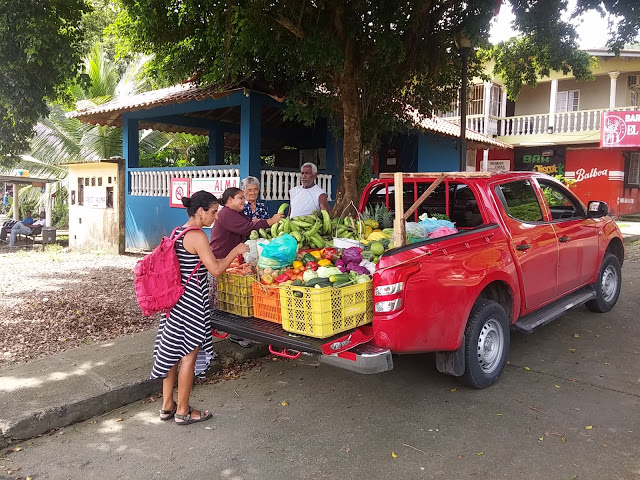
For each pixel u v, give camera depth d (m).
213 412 4.02
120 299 7.25
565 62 10.48
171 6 7.32
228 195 4.74
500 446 3.41
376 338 3.57
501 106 21.62
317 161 13.91
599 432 3.57
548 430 3.61
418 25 7.40
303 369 4.94
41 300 7.11
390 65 7.51
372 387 4.46
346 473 3.12
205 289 3.75
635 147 18.16
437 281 3.75
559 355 5.18
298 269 3.87
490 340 4.35
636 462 3.18
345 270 3.77
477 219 4.69
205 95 8.95
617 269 6.79
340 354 3.53
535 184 5.23
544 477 3.04
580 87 21.09
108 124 12.84
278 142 14.12
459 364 4.09
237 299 4.14
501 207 4.59
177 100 9.41
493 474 3.08
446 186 4.96
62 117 16.84
